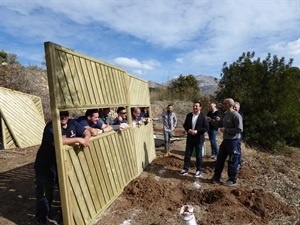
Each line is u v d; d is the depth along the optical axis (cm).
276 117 1263
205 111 1622
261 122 1270
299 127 1288
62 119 426
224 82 1447
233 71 1395
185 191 618
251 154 1025
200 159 726
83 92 470
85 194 454
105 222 472
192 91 2234
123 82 684
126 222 475
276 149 1266
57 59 399
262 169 808
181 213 404
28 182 662
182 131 1327
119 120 659
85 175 458
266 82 1341
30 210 516
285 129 1276
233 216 500
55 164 465
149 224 469
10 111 1071
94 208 480
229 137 654
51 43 384
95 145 503
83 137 462
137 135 754
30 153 954
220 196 572
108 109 649
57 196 584
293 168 877
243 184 679
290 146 1384
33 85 1739
